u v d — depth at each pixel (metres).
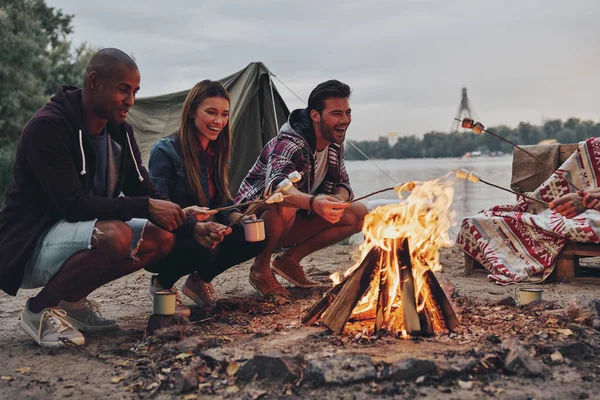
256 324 3.35
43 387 2.52
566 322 3.08
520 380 2.41
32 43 19.31
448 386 2.34
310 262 6.06
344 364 2.44
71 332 3.09
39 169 2.97
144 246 3.29
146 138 7.77
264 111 7.41
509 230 5.12
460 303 3.65
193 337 2.90
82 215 3.03
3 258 3.06
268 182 4.05
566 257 4.86
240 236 3.83
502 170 23.00
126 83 3.01
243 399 2.30
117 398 2.39
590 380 2.42
